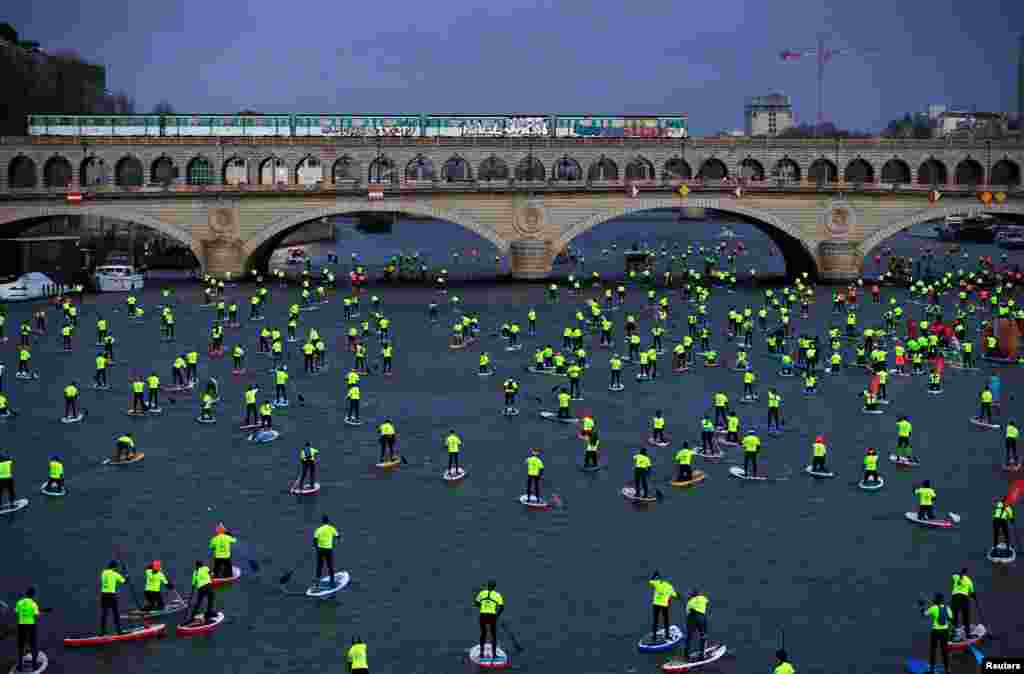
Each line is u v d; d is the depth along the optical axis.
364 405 120.38
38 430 109.94
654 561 77.88
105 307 189.25
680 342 159.12
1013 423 98.62
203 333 163.88
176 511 87.25
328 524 72.69
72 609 70.38
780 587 73.75
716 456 101.62
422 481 94.69
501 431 110.25
